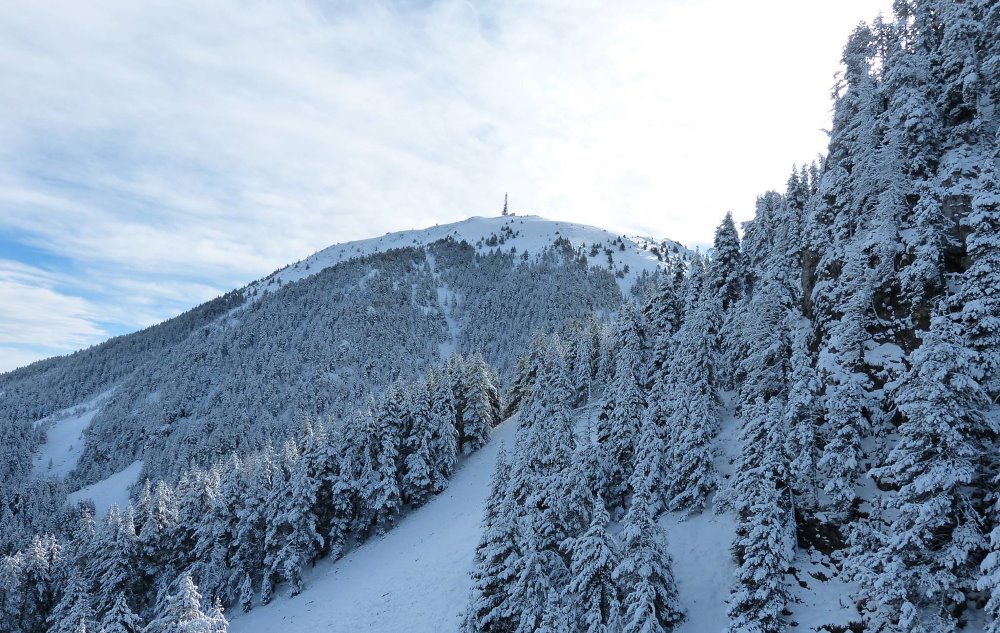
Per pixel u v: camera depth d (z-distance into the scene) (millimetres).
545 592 23016
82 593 42531
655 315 49938
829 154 33875
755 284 44156
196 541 53719
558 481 27422
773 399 25078
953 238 22219
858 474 22250
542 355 64375
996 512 16203
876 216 25344
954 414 16156
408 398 59719
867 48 32500
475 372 67312
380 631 34469
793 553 22219
